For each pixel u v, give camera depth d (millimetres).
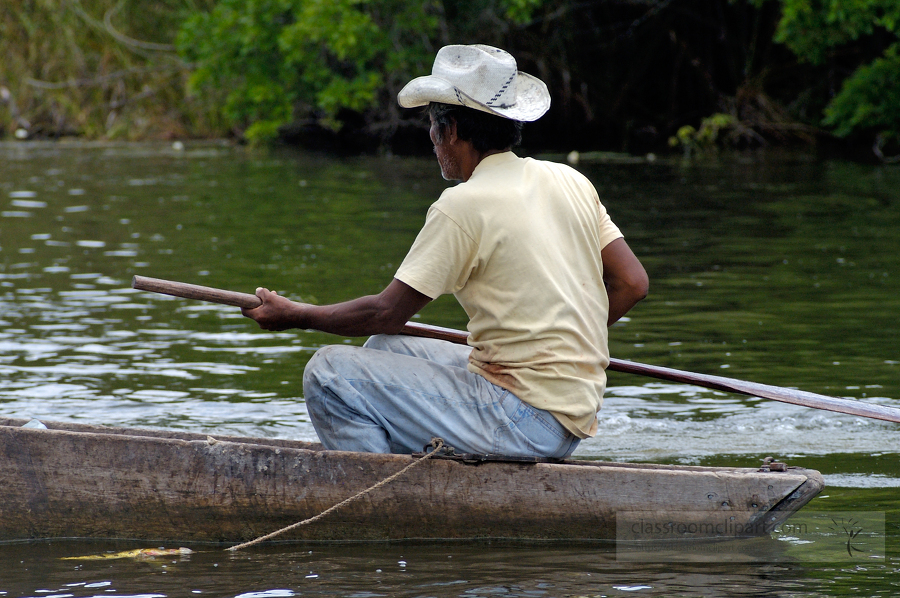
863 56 74125
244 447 13289
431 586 11656
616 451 16984
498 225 12727
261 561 12586
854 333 24422
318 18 63188
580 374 13133
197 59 70500
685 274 31266
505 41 76188
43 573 12133
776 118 74812
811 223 40438
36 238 37125
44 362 22234
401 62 70250
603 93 78562
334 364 13398
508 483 13164
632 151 71125
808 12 61781
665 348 23312
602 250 13820
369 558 12672
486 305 12969
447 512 13234
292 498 13273
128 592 11516
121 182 53219
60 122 76125
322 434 13703
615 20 77750
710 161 64750
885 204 45250
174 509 13320
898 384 20438
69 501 13328
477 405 13164
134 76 77000
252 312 13602
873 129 71750
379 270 31500
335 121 72062
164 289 13312
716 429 18188
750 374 21234
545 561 12508
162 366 22109
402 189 51250
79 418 18438
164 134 76938
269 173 58219
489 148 13344
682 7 76938
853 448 17141
